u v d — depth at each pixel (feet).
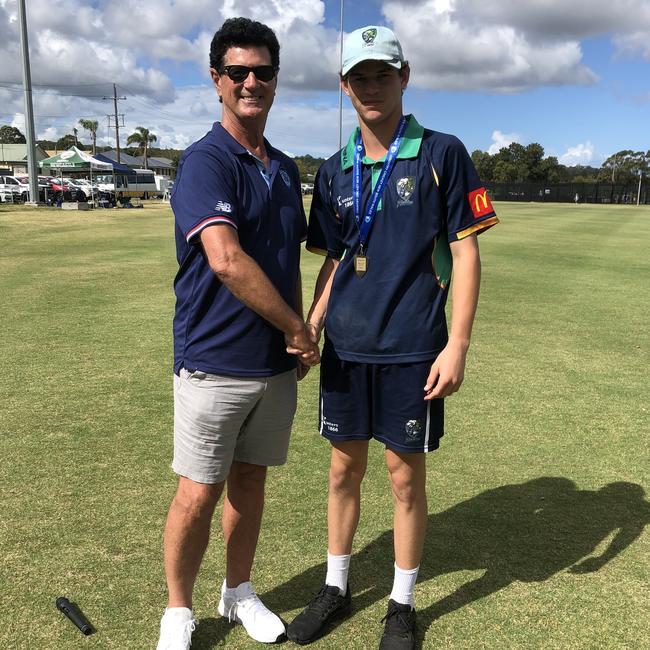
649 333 21.17
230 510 7.16
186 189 6.11
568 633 7.02
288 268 6.72
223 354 6.37
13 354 17.39
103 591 7.56
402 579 6.99
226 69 6.30
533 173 294.25
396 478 6.95
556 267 37.76
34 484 10.11
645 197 211.41
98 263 35.60
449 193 6.45
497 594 7.70
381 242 6.54
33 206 90.17
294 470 10.82
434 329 6.62
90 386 14.82
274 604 7.52
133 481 10.26
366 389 6.81
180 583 6.74
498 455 11.59
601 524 9.28
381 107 6.33
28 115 91.35
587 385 15.64
